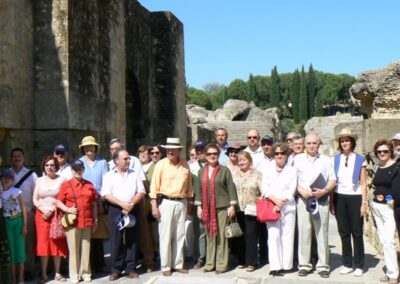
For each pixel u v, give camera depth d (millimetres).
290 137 8430
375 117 12016
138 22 13961
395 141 6879
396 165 6754
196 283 6828
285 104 89438
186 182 7516
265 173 7379
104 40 10430
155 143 15125
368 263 7984
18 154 7215
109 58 10680
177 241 7465
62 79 8828
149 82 14891
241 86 95188
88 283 7008
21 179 7188
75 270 7055
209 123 31812
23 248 6910
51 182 7141
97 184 7699
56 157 7578
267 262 7973
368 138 9914
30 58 8828
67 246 7191
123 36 11633
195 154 8391
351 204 7234
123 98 11531
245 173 7613
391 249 6742
